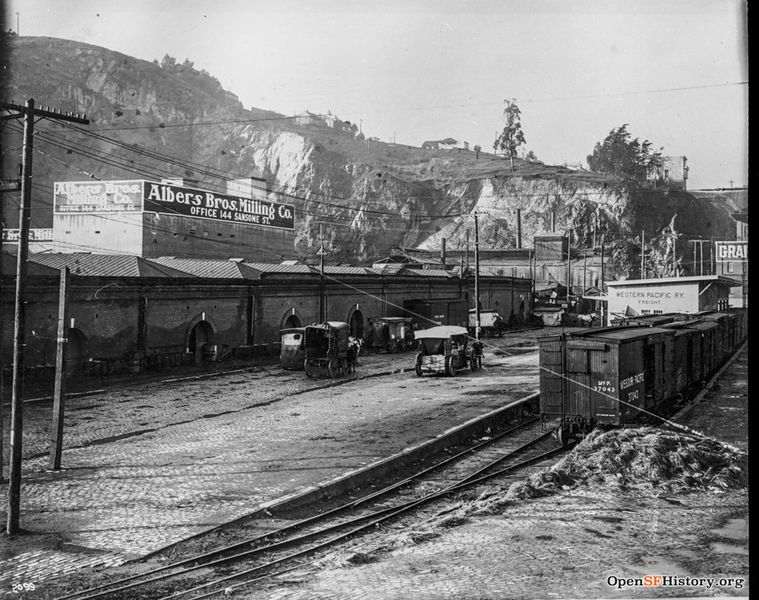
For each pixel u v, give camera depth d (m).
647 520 10.82
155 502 12.82
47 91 88.56
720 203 91.44
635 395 17.45
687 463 13.69
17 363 11.48
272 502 12.71
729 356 37.88
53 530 11.37
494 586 8.20
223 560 10.05
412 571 8.93
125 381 28.02
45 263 28.14
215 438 18.41
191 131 110.00
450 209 125.00
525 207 112.38
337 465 15.45
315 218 120.50
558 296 78.94
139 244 45.12
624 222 94.94
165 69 117.06
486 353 43.06
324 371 30.61
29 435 18.75
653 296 47.78
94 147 87.94
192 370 31.52
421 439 18.12
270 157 125.25
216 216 50.91
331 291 43.31
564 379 17.23
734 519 10.75
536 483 12.80
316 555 10.31
